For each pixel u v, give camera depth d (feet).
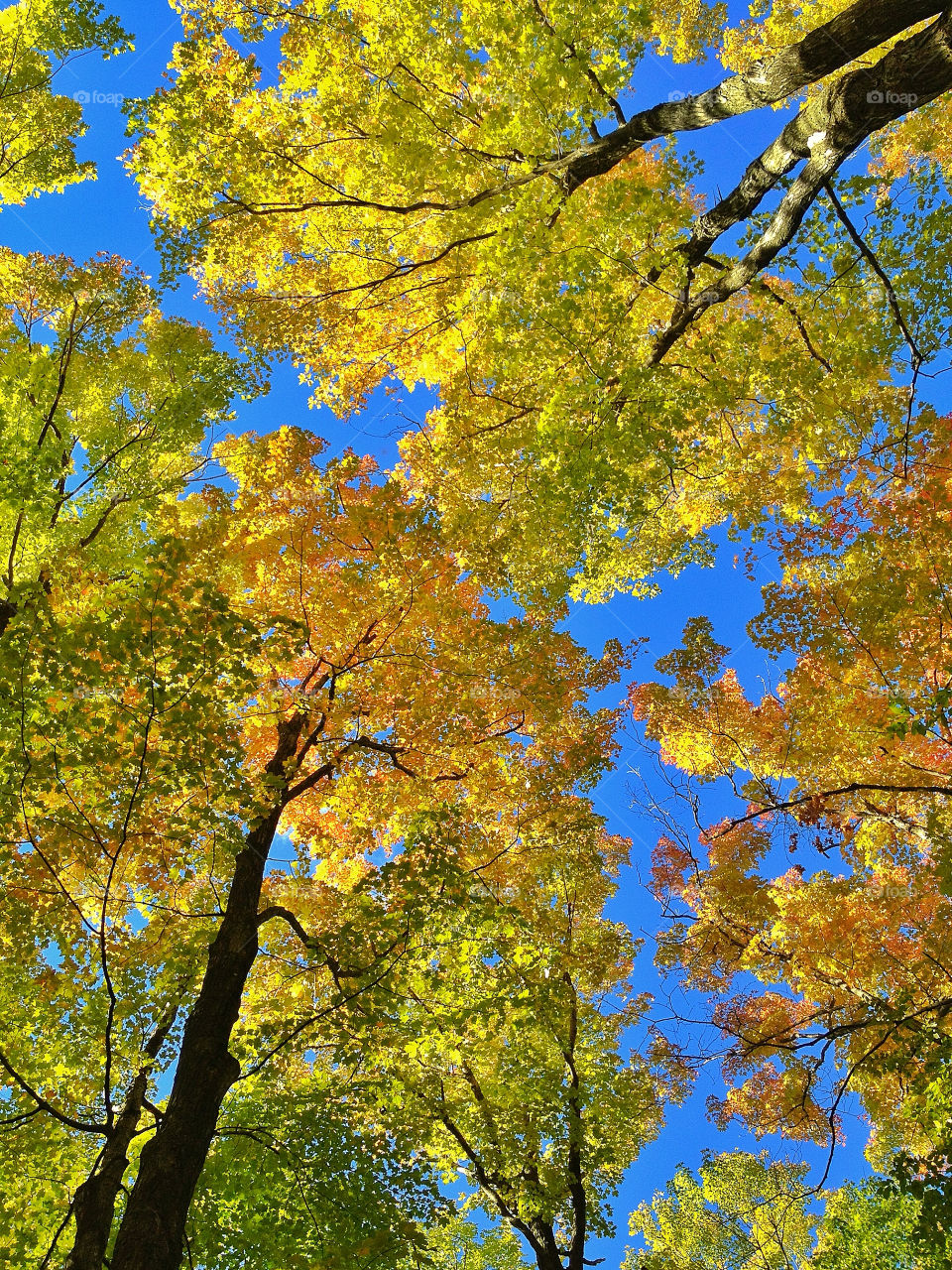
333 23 27.20
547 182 25.40
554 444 22.16
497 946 25.46
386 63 27.09
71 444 26.61
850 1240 38.65
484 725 29.17
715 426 27.07
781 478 31.04
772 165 23.02
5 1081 20.48
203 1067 19.21
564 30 21.29
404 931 22.53
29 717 18.34
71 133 32.22
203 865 22.81
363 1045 22.57
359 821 28.68
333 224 32.55
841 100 20.04
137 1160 24.47
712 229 25.52
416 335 36.52
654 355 27.50
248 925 22.49
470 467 31.60
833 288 24.68
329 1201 21.59
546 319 22.06
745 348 24.17
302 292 34.30
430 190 28.66
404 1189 23.03
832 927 32.01
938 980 29.71
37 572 23.08
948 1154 21.03
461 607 28.99
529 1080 29.35
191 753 19.51
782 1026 35.22
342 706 26.71
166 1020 21.53
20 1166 20.34
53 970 21.22
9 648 17.84
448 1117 30.66
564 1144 29.89
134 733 19.58
